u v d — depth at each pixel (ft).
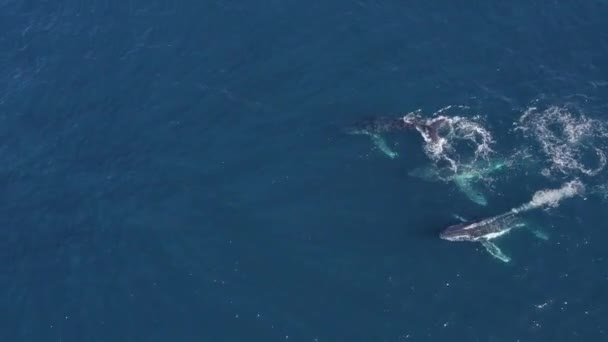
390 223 245.24
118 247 248.93
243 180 261.03
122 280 240.32
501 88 280.72
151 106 287.69
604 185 249.55
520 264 233.55
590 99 274.57
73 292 239.30
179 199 258.57
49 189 268.00
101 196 263.29
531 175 253.03
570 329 220.84
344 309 228.63
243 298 232.94
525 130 265.13
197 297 234.38
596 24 301.63
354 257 238.89
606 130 264.31
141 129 280.92
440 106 275.80
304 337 223.71
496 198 248.11
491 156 258.78
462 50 295.28
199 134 276.62
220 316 229.66
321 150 265.95
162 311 232.12
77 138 282.15
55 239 253.65
